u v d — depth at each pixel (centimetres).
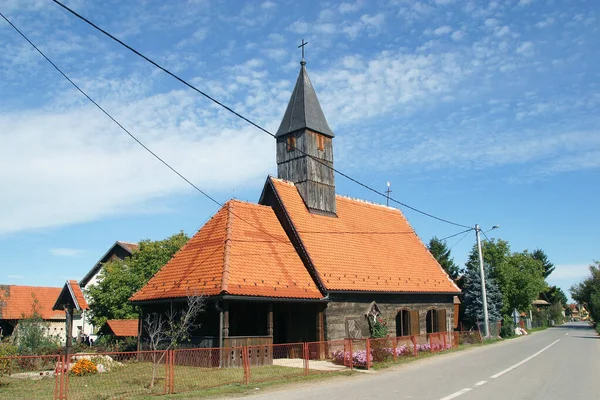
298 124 2928
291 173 2941
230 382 1543
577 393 1345
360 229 3116
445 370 1902
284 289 2216
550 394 1326
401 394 1309
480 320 4588
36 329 2581
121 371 1828
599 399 1258
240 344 2002
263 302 2172
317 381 1627
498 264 5309
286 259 2433
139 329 2397
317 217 2839
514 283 5325
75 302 2570
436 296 3241
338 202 3192
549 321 8938
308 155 2878
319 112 3033
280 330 2516
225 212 2500
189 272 2247
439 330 3189
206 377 1661
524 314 7256
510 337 4488
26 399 1270
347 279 2548
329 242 2736
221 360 1909
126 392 1379
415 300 3034
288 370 1869
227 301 2002
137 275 3606
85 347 2642
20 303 4112
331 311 2402
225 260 2130
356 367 2034
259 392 1393
